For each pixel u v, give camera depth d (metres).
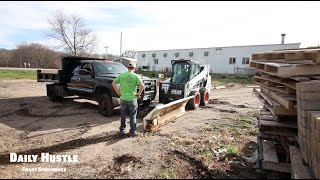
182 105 9.06
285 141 4.50
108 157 5.14
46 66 57.66
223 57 41.12
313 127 3.30
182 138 6.30
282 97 4.24
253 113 9.75
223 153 5.23
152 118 6.90
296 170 3.47
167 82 10.17
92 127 7.46
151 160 4.88
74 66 11.55
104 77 9.16
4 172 4.54
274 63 4.40
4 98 12.84
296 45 34.03
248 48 38.25
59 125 7.71
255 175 4.30
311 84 3.57
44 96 13.84
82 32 45.25
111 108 8.82
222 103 12.41
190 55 44.59
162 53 47.88
